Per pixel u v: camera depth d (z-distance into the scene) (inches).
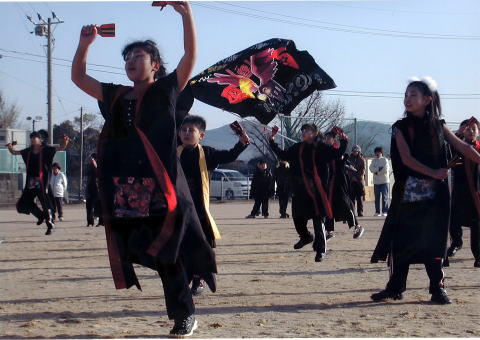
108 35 197.9
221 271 359.3
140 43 197.0
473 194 370.6
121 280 195.8
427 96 249.3
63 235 602.9
